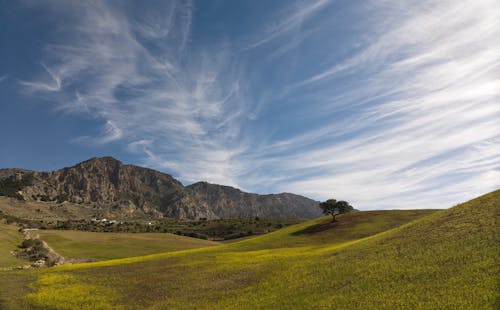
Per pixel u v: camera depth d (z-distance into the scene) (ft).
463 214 127.75
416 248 108.99
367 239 160.86
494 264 79.46
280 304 95.30
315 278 111.86
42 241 298.76
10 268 207.72
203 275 144.87
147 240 378.12
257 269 143.95
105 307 109.19
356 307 80.79
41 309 106.52
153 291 125.70
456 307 68.44
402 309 73.97
